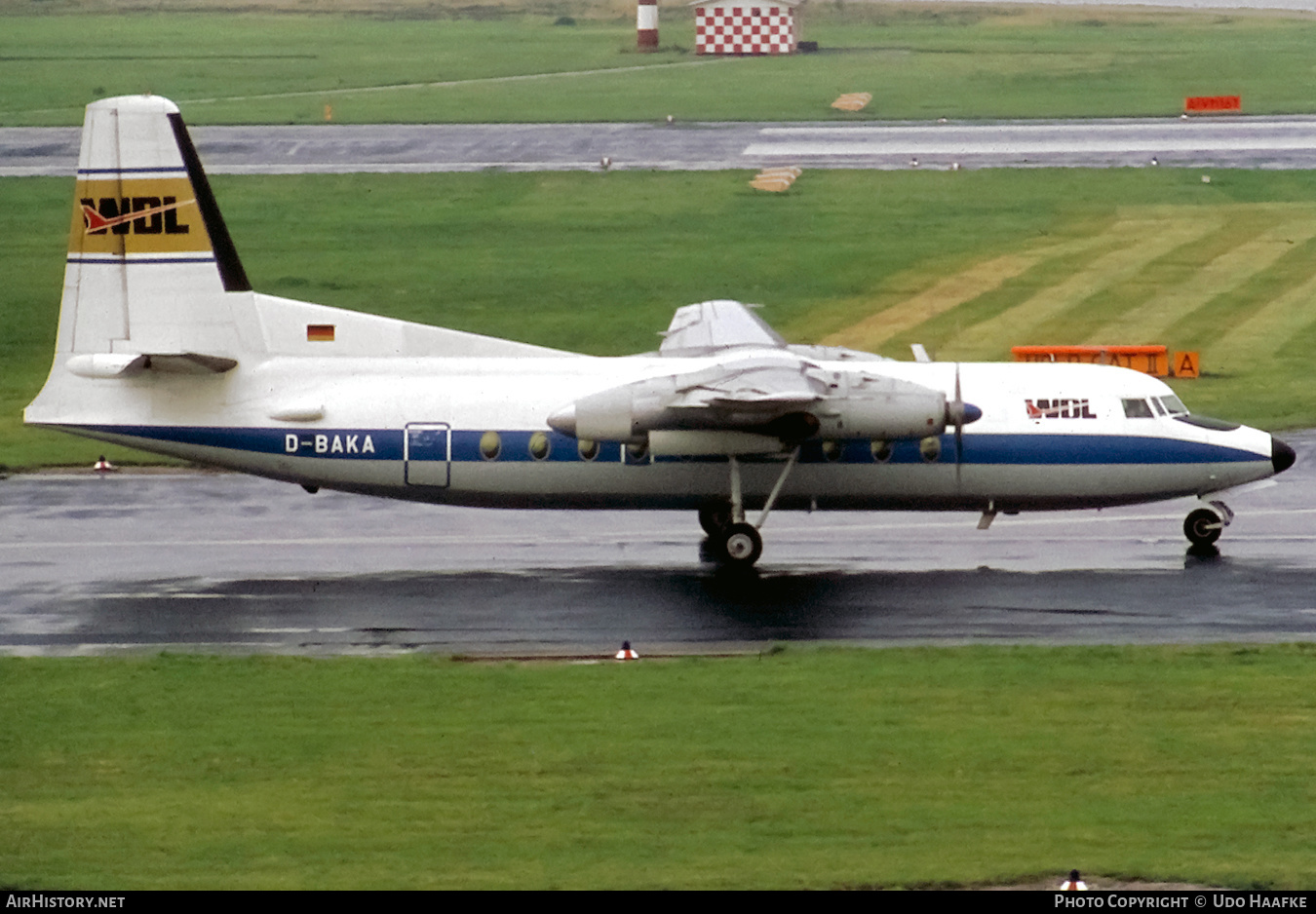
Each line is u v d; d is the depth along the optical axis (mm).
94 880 63344
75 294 113000
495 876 63375
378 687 87438
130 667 91250
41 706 84562
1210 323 191125
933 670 89438
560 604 104375
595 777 74062
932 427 107062
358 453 112188
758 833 67625
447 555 117250
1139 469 113812
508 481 112500
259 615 102562
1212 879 62938
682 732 79812
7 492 137000
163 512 130750
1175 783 72812
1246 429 115875
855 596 105375
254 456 112812
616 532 123875
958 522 125375
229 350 113562
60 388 113500
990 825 68312
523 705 84250
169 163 111562
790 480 112562
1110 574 110125
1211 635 95938
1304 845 66188
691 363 113875
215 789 73000
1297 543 117812
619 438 107125
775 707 83375
